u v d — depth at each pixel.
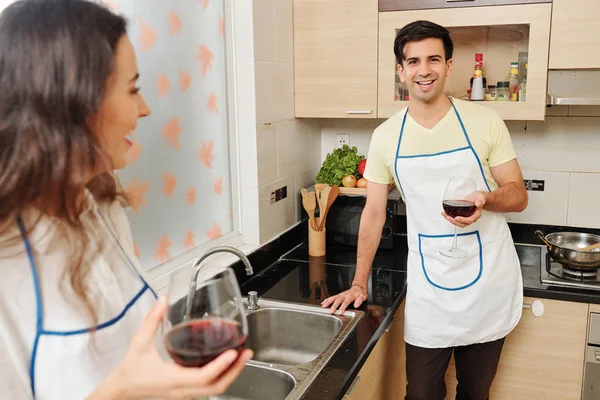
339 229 2.69
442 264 2.00
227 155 2.28
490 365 2.08
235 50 2.25
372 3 2.44
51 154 0.69
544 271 2.42
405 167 2.02
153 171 1.83
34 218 0.76
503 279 2.00
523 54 2.32
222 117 2.23
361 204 2.64
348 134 3.02
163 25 1.83
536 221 2.79
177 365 0.64
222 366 0.62
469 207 1.72
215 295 0.75
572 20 2.21
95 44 0.71
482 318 2.00
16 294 0.75
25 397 0.76
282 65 2.50
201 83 2.07
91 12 0.73
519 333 2.34
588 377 2.28
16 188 0.69
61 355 0.77
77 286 0.79
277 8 2.42
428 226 2.02
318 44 2.55
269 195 2.45
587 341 2.25
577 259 2.29
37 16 0.70
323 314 1.96
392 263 2.49
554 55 2.25
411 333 2.08
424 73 1.86
